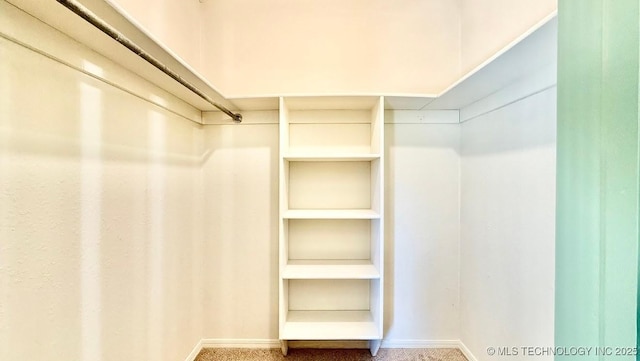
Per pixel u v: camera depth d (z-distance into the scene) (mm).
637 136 592
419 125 2088
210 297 2094
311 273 1840
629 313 608
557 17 821
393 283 2111
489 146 1708
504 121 1562
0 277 778
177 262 1740
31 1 768
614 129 631
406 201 2104
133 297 1319
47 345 903
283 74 2070
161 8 1635
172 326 1681
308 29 2068
